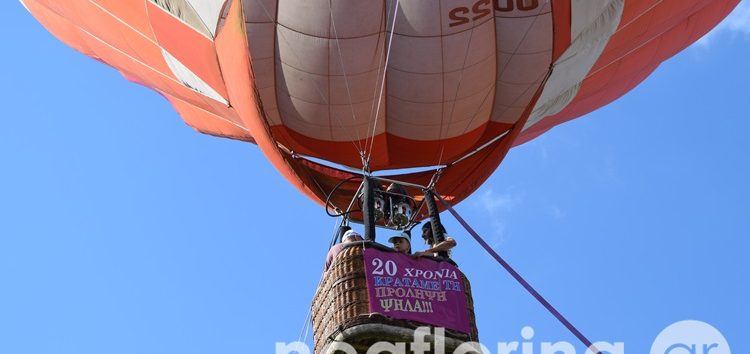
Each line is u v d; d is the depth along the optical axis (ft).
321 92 37.24
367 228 28.58
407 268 27.99
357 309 27.35
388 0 35.58
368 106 37.73
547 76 37.70
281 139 39.27
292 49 36.32
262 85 37.32
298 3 35.35
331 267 28.30
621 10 37.65
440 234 28.78
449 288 28.04
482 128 39.11
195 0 34.60
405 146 39.27
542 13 36.17
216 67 36.55
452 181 39.22
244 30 32.55
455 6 35.63
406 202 30.68
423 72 36.76
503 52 37.04
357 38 35.99
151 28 37.45
